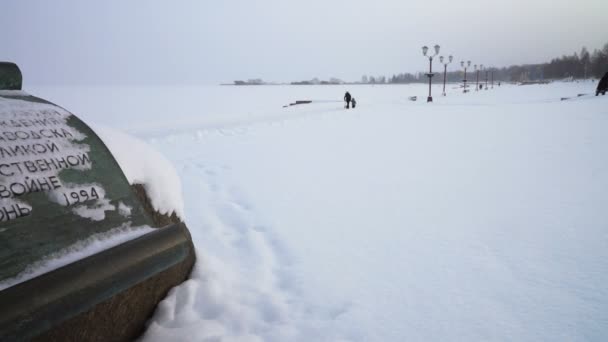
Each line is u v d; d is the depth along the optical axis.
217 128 13.40
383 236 3.78
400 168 6.70
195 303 2.55
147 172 2.69
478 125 12.46
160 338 2.21
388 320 2.40
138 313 2.31
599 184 5.24
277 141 10.16
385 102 29.75
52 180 2.08
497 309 2.48
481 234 3.74
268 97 49.56
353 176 6.23
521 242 3.52
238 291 2.75
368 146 9.07
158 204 2.70
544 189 5.14
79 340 1.93
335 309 2.54
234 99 43.88
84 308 1.72
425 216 4.31
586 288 2.69
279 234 3.90
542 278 2.85
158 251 2.08
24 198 1.92
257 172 6.69
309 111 21.53
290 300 2.66
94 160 2.34
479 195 5.00
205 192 5.53
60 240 1.91
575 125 11.30
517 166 6.52
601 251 3.26
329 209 4.66
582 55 137.38
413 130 11.79
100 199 2.22
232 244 3.69
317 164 7.23
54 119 2.41
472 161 7.06
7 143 2.04
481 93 42.94
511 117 14.56
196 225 4.19
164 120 18.00
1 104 2.33
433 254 3.34
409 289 2.77
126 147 2.66
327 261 3.27
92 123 2.70
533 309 2.46
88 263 1.79
